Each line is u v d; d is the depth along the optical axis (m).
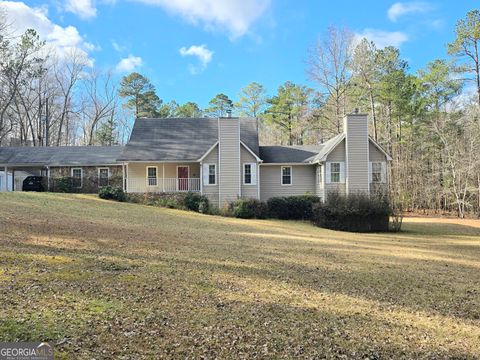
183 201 24.55
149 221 16.25
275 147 28.59
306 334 4.61
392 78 35.00
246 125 29.12
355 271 8.60
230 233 14.50
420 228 21.97
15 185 31.05
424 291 7.10
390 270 8.93
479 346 4.48
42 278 6.08
